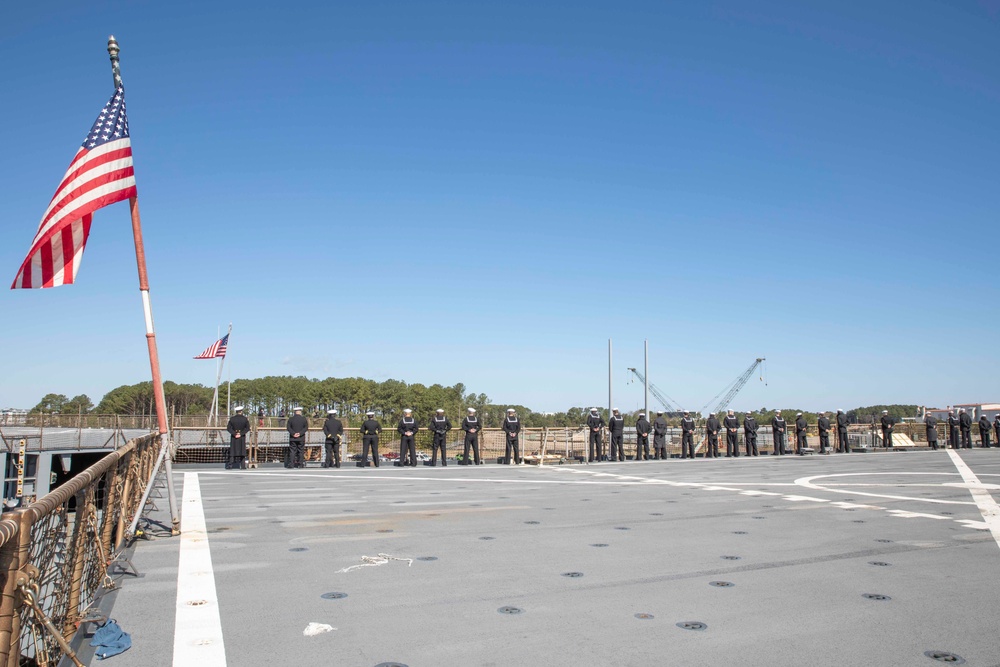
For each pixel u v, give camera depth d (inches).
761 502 522.9
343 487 627.5
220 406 4896.7
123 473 315.3
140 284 354.3
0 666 130.3
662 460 1131.3
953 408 1520.7
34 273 312.5
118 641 192.2
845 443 1360.7
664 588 259.1
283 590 251.8
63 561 193.3
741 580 272.5
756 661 185.3
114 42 330.3
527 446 1129.4
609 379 1423.5
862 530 392.2
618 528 394.6
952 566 300.5
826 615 227.0
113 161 322.3
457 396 5674.2
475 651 190.2
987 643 201.5
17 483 500.4
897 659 188.1
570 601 240.2
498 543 345.1
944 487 642.8
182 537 354.6
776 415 1304.1
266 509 465.1
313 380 5329.7
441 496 554.6
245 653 187.5
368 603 235.8
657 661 184.5
